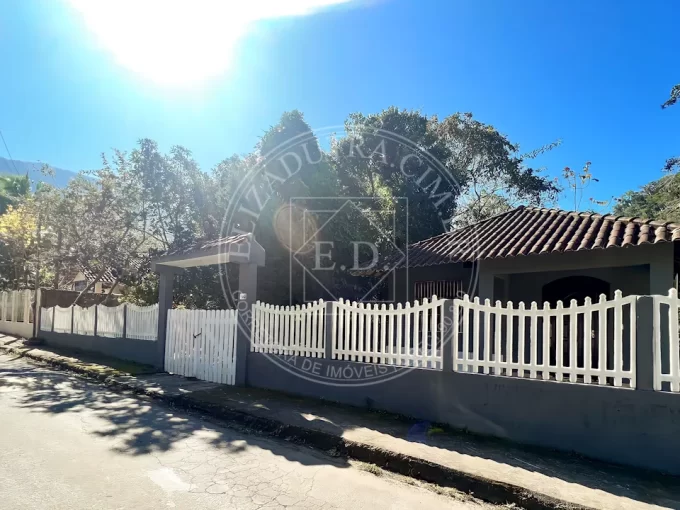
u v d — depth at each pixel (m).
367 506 3.92
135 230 16.88
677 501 3.86
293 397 7.69
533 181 22.34
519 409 5.34
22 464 4.61
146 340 11.39
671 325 4.55
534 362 5.33
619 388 4.73
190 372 9.87
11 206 20.48
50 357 12.58
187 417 6.91
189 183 16.64
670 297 4.57
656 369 4.58
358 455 5.21
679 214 20.66
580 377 5.64
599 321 4.93
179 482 4.29
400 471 4.82
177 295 15.02
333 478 4.58
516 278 11.02
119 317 12.57
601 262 9.00
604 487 4.12
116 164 16.55
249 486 4.27
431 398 6.10
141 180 16.45
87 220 16.02
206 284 14.34
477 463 4.64
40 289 16.59
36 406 7.24
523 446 5.18
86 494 3.93
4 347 15.09
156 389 8.48
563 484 4.16
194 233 16.48
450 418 5.89
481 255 9.75
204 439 5.77
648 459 4.52
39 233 17.50
